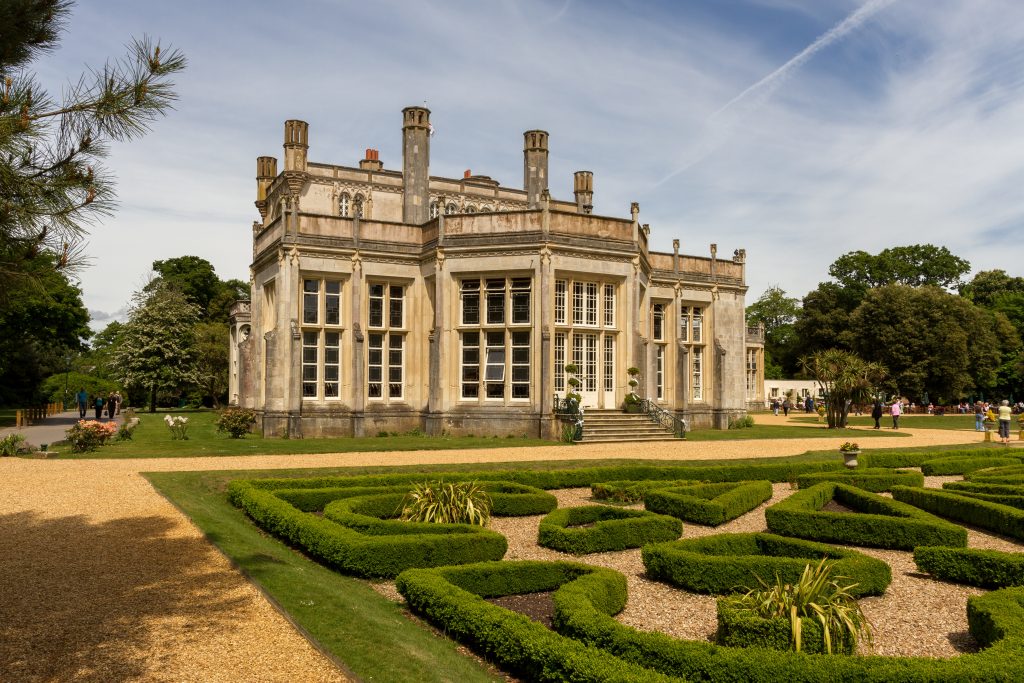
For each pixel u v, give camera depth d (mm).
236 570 9922
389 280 31656
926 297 61250
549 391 28859
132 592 8938
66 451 22719
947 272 77625
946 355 59906
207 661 6922
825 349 74188
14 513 12891
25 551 10570
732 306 41344
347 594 9391
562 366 30094
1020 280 84750
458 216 30328
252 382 34031
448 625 8164
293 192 40719
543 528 12656
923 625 9031
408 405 31578
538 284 29266
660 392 38312
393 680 6566
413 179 34844
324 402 30297
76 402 68938
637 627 8734
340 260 30578
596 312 31266
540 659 6723
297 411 28891
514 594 9758
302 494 14867
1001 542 13562
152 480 16172
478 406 29672
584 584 8578
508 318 29734
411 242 32094
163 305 56781
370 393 31250
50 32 7457
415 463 20375
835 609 7484
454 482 16953
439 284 30188
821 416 53375
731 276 41344
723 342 40875
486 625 7539
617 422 29547
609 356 31750
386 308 31562
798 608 7559
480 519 13109
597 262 30562
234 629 7777
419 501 13352
